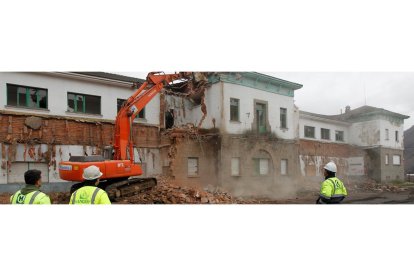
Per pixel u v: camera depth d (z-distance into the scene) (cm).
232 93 1914
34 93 1588
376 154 2569
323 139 2636
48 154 1583
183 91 2067
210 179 1842
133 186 1297
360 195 2023
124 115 1293
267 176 2003
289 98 2205
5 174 1481
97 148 1720
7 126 1498
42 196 539
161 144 1916
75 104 1698
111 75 1917
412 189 2330
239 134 1916
